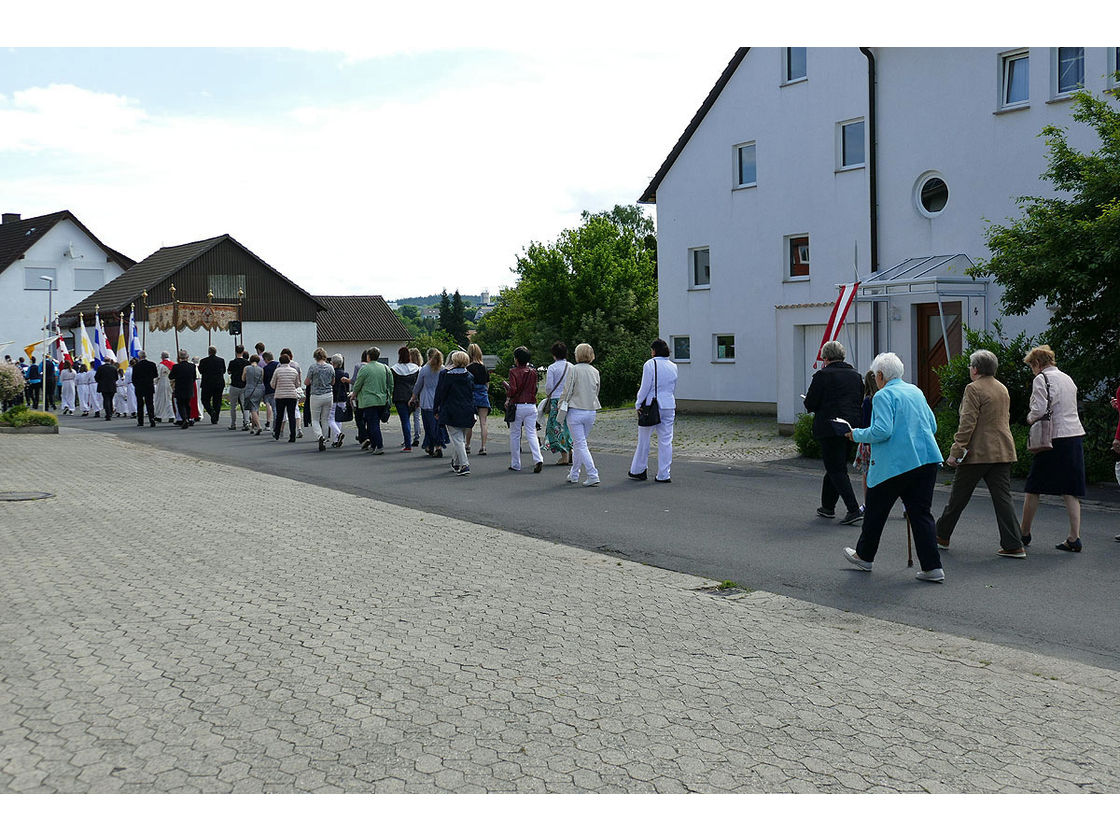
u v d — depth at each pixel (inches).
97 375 1129.4
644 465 576.1
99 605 286.5
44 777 171.0
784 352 871.7
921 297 810.8
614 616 281.0
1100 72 735.7
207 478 595.2
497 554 368.2
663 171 1176.2
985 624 275.0
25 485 553.3
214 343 2094.0
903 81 874.1
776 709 207.2
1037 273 533.0
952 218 842.2
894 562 354.6
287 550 373.4
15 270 2281.0
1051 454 365.4
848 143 978.7
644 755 183.0
